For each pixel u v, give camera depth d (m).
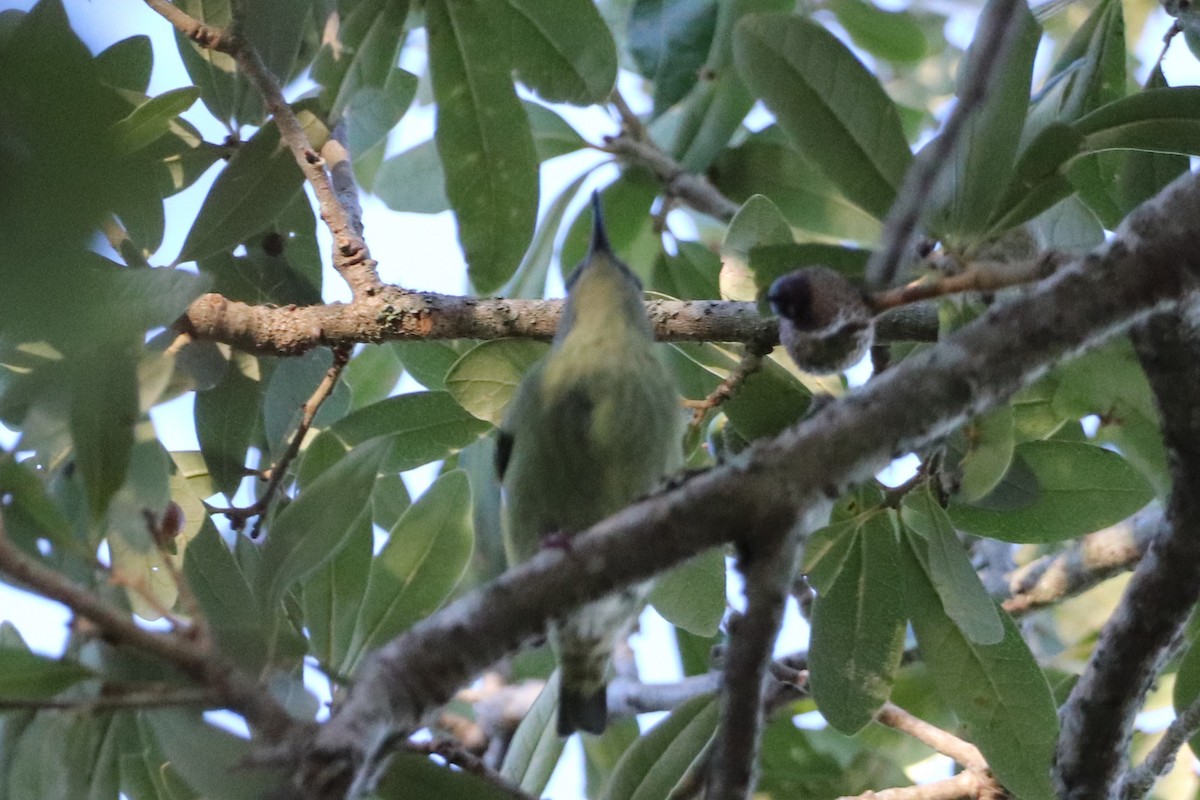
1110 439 6.97
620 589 4.39
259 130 7.38
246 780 4.96
